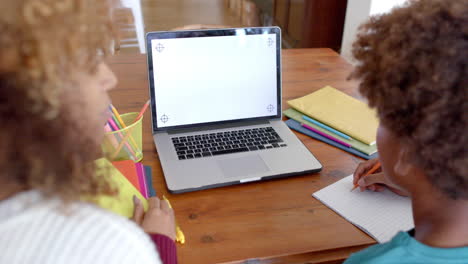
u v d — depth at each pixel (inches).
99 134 19.5
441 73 15.9
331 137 41.5
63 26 14.3
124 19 84.9
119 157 36.1
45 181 15.6
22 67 13.8
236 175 35.2
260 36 41.6
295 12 122.2
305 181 35.9
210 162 36.7
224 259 27.7
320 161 38.6
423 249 19.0
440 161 17.3
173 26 167.9
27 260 15.9
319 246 29.0
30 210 16.4
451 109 16.1
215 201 33.1
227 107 42.1
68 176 16.2
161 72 39.4
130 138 36.4
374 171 35.2
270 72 42.6
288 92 51.3
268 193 34.2
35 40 13.7
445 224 19.3
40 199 16.6
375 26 19.5
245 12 89.6
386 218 31.5
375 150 39.4
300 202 33.3
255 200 33.4
